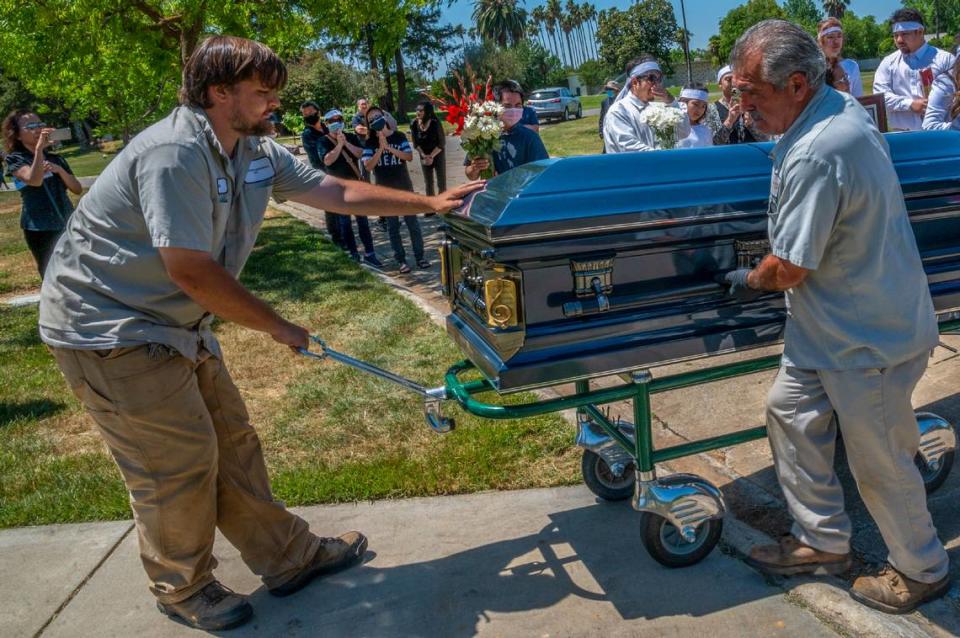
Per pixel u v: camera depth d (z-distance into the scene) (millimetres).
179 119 2393
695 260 2707
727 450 3760
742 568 2916
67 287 2498
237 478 2875
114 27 9398
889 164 2377
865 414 2463
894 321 2414
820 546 2740
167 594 2789
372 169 8312
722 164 2807
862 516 3141
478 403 2727
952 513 3082
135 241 2449
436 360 5219
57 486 3855
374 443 4113
